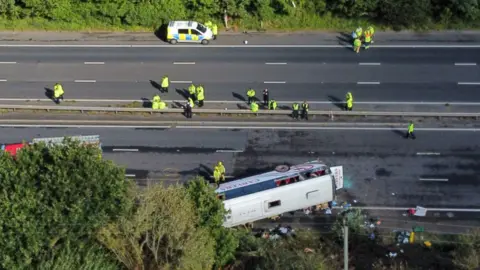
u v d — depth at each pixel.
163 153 56.22
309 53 66.81
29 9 70.56
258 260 44.53
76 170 38.84
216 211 43.09
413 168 53.56
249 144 56.62
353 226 47.41
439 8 69.00
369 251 46.84
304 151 55.62
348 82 63.03
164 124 59.28
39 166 39.81
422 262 45.81
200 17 70.06
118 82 64.31
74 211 37.59
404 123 58.12
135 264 40.22
